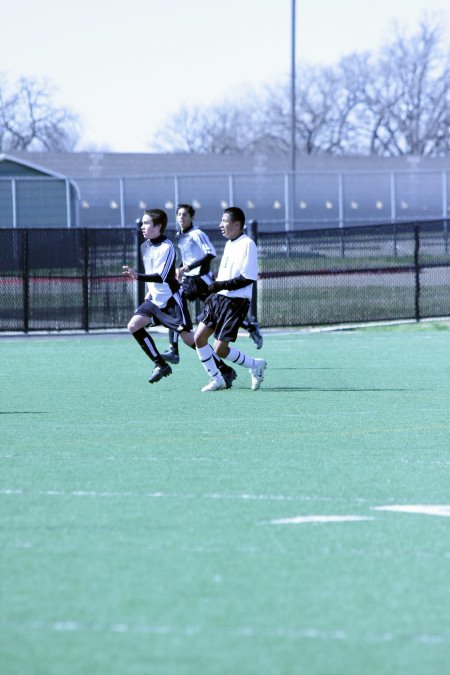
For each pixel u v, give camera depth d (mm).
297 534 14164
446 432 22312
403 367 34375
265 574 12414
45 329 46906
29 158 122250
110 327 48219
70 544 13656
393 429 22656
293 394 28141
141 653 10062
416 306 51438
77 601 11484
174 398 27438
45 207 90625
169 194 116625
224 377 28828
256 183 121312
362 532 14266
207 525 14602
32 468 18500
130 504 15820
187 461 19141
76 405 26188
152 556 13133
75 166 123438
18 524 14641
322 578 12281
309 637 10469
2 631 10617
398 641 10383
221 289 27406
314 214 124250
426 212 129500
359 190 126188
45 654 10047
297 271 51125
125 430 22531
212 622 10867
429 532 14289
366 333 47031
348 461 19188
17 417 24297
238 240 27547
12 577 12297
